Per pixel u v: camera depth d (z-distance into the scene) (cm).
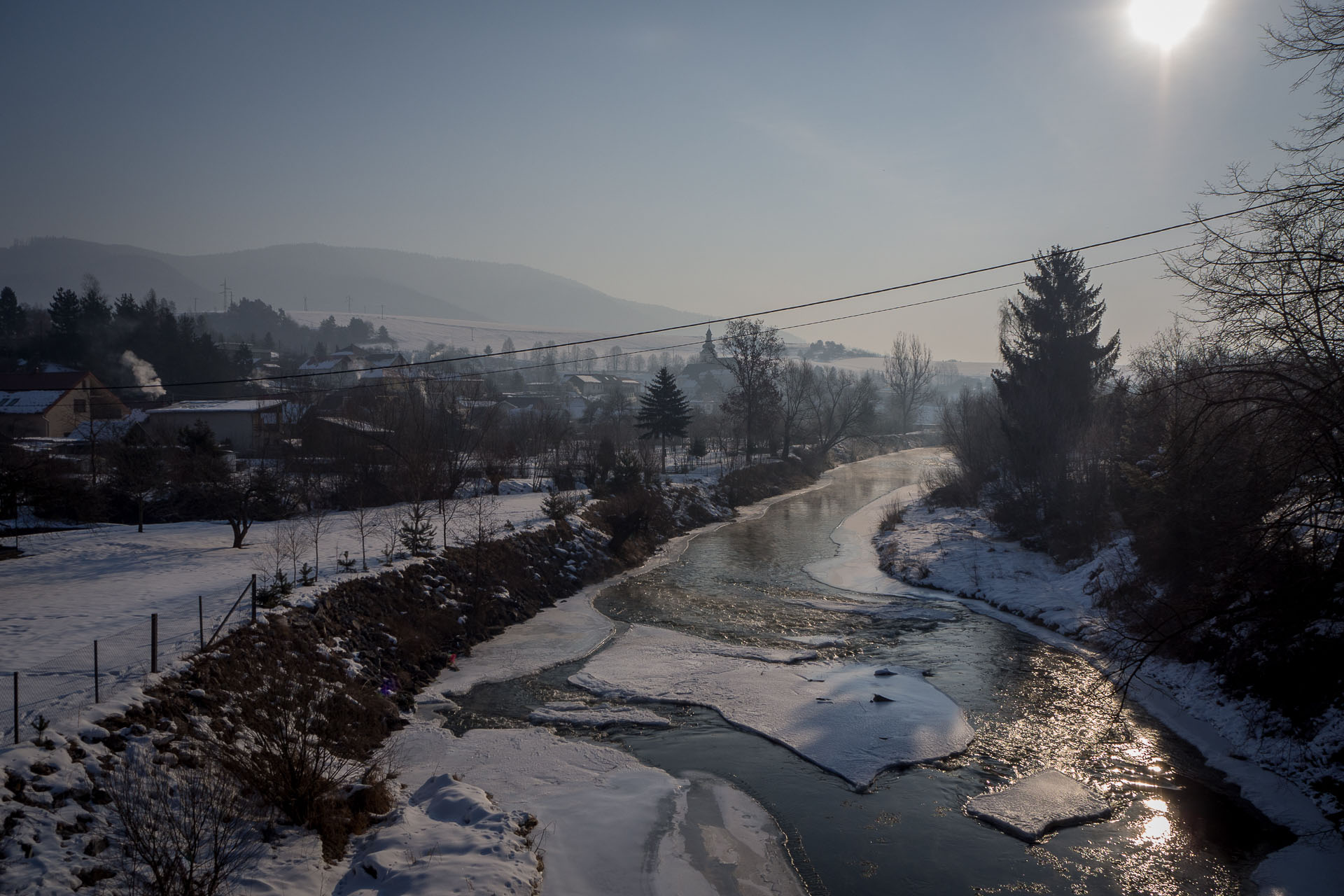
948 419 5191
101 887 805
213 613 1543
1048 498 3189
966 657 2055
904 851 1133
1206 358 1282
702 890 1020
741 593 2819
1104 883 1056
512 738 1505
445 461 4003
